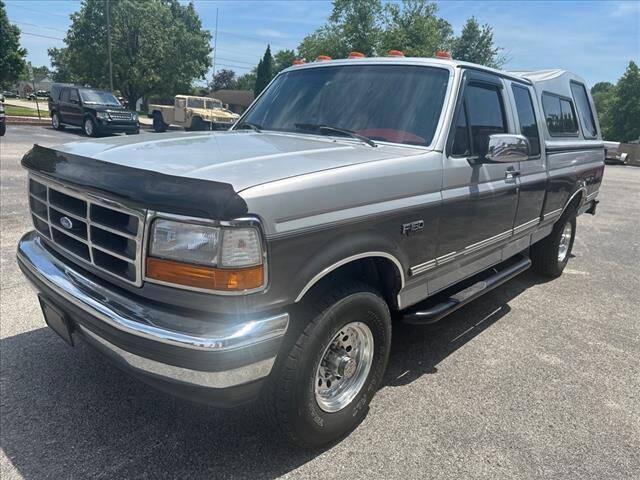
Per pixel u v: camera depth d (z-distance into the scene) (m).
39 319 3.99
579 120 5.80
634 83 63.59
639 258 7.17
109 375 3.29
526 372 3.66
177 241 2.07
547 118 4.94
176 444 2.69
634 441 2.93
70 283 2.50
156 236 2.12
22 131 20.34
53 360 3.43
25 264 2.86
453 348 4.00
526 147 3.39
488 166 3.65
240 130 3.88
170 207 2.04
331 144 3.17
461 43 52.19
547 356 3.94
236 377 2.13
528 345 4.12
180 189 2.06
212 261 2.03
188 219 2.03
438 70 3.48
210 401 2.20
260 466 2.57
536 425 3.03
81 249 2.55
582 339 4.29
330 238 2.41
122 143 2.88
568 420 3.10
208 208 1.98
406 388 3.37
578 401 3.31
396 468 2.60
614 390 3.47
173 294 2.13
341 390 2.80
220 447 2.69
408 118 3.33
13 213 6.94
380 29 44.16
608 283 5.90
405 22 43.38
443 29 51.00
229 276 2.04
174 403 3.04
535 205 4.62
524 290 5.51
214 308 2.09
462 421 3.03
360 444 2.78
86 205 2.41
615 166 29.61
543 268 5.80
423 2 42.78
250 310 2.13
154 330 2.08
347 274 2.77
